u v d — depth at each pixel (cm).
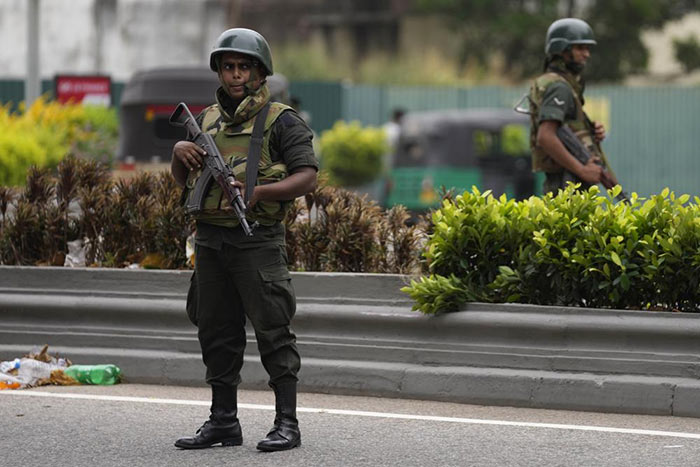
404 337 2103
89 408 1995
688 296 2020
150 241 2414
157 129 5012
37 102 5178
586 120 2531
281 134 1669
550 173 2536
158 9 7694
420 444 1747
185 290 2234
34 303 2280
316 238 2302
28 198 2503
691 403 1923
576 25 2514
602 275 2041
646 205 2067
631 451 1708
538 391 1995
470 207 2125
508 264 2117
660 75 13175
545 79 2505
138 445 1742
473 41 13188
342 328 2136
